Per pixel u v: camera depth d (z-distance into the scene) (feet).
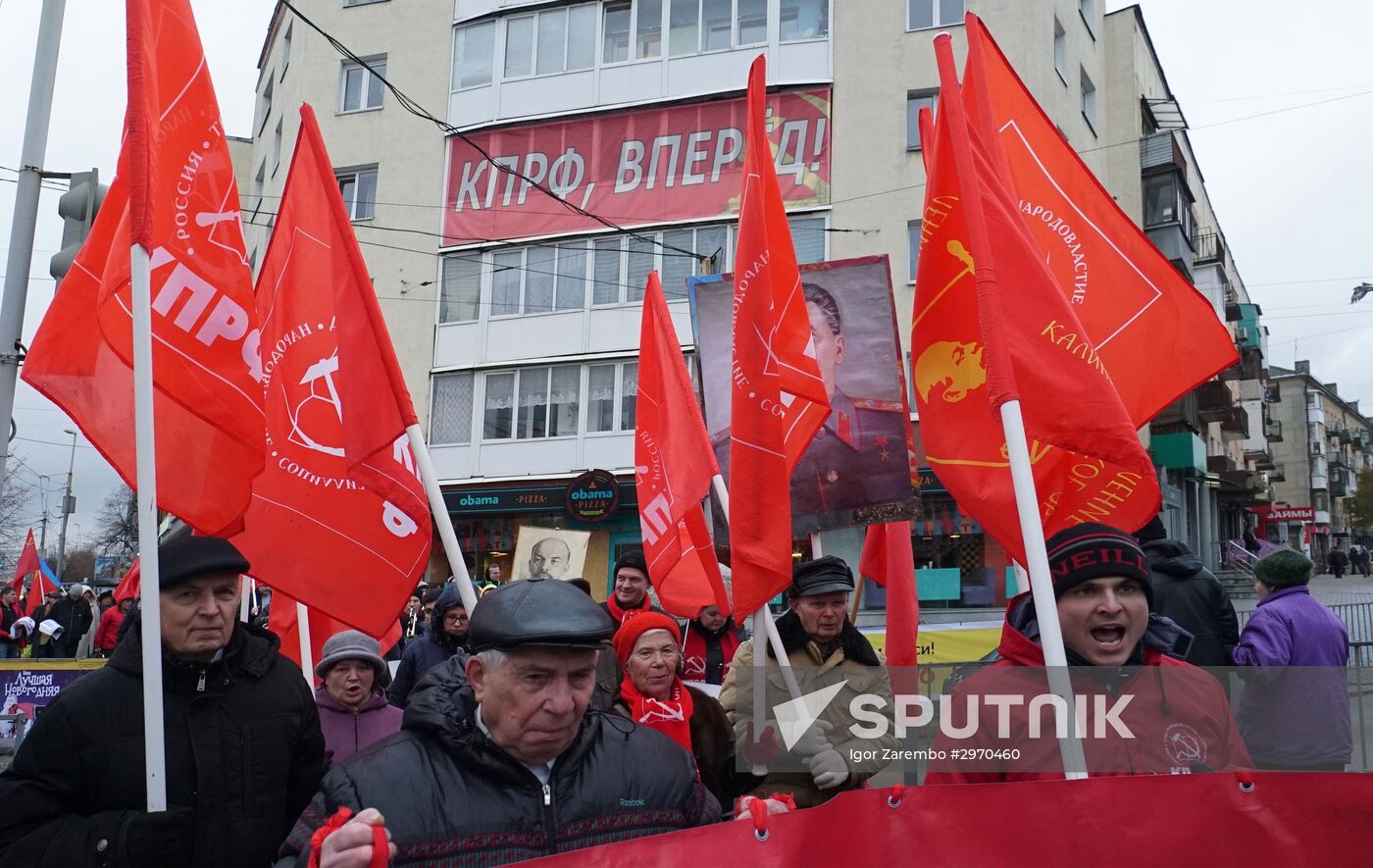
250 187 95.71
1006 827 7.63
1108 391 9.87
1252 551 108.58
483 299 69.21
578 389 66.85
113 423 11.09
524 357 67.72
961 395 10.96
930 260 11.14
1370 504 250.57
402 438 12.51
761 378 11.67
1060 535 9.11
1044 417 9.91
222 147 11.62
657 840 7.14
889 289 15.60
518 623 7.06
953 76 9.98
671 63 66.69
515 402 67.97
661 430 16.46
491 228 69.21
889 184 62.03
